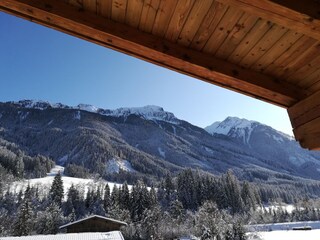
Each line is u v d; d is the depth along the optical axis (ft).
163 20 7.29
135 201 206.80
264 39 7.55
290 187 561.43
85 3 7.09
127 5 7.01
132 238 139.13
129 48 7.89
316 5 5.39
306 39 7.38
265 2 5.25
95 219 81.46
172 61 8.15
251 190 293.84
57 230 151.33
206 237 108.88
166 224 151.23
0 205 198.18
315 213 229.66
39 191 256.52
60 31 7.61
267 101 9.55
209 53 8.22
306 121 8.71
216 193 257.14
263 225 184.55
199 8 6.85
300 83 8.99
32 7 6.87
